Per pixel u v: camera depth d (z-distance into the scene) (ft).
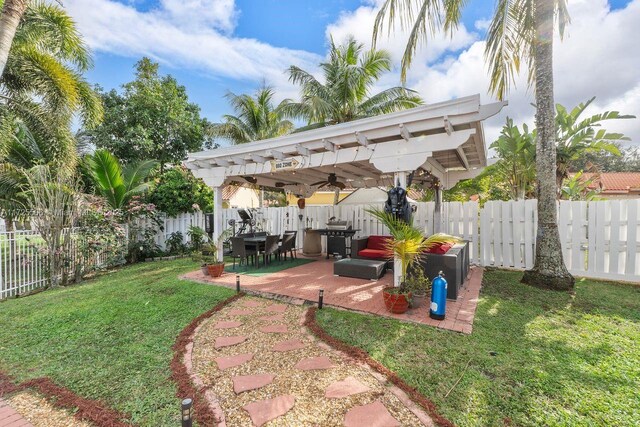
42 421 7.21
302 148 18.94
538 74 17.79
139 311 14.62
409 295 13.46
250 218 32.89
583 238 20.44
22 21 23.07
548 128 17.51
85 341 11.44
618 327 11.98
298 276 21.22
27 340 11.59
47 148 26.04
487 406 7.38
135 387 8.46
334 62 42.29
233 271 23.15
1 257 18.92
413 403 7.56
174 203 35.14
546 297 15.80
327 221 33.68
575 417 6.95
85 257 23.65
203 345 11.03
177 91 53.57
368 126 16.06
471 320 12.58
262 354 10.29
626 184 54.65
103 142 43.37
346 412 7.32
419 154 15.29
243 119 55.26
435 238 13.65
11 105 24.67
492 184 42.60
